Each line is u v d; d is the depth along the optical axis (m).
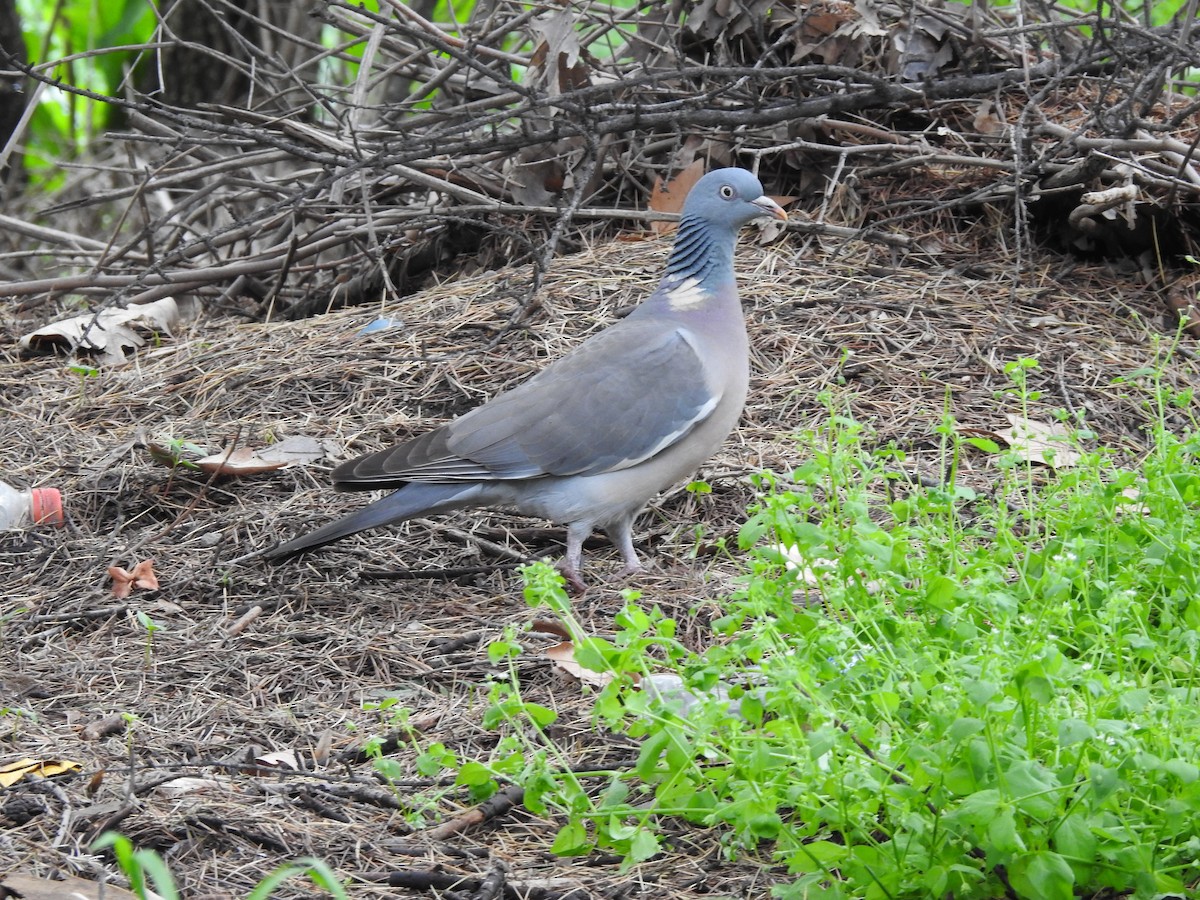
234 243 15.53
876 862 5.83
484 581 9.70
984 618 7.05
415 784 7.09
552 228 14.05
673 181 13.80
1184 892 5.64
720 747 6.23
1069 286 12.76
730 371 9.59
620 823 6.35
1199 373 11.55
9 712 7.75
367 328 12.81
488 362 11.95
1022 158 12.91
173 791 6.93
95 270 14.84
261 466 10.65
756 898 6.22
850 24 13.62
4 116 21.94
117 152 22.45
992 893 5.98
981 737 5.59
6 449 11.52
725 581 9.24
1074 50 14.66
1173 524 7.69
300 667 8.47
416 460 9.26
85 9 22.89
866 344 11.88
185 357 13.09
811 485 8.24
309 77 20.98
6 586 9.57
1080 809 5.69
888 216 13.52
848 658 6.33
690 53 14.77
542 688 8.09
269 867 6.40
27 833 6.54
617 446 9.23
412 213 14.36
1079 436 8.38
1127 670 6.99
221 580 9.47
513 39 19.25
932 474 10.20
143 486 10.75
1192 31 13.57
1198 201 12.65
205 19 20.89
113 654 8.60
